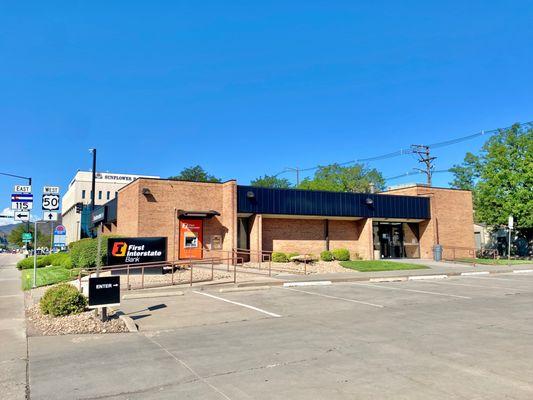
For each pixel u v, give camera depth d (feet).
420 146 172.96
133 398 18.19
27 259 111.45
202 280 58.95
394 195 100.42
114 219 100.22
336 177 219.00
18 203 59.98
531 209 108.99
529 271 81.15
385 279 65.05
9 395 18.85
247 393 18.42
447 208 106.93
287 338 28.53
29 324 34.32
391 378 20.11
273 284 57.77
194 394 18.44
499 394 17.94
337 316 36.27
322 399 17.61
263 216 89.45
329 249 95.61
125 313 38.32
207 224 83.97
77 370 22.22
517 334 28.91
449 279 67.21
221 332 30.83
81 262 70.44
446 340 27.37
